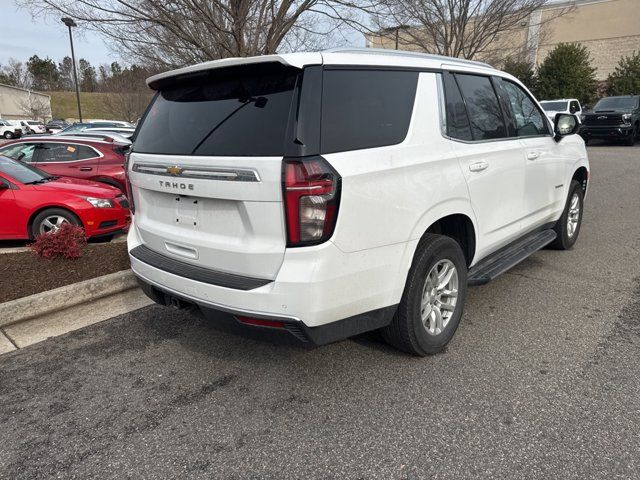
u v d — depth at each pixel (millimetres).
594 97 30094
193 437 2660
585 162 5777
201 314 2975
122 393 3092
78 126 25141
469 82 3717
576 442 2518
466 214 3443
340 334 2744
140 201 3375
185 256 3012
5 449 2605
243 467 2428
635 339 3588
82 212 6207
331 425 2717
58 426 2787
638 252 5715
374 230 2705
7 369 3420
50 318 4246
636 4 33969
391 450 2510
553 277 4934
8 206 6129
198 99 2988
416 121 3066
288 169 2430
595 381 3053
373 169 2676
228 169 2598
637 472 2307
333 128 2594
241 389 3096
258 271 2602
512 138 4125
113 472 2422
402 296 3076
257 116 2625
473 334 3734
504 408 2814
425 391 3004
